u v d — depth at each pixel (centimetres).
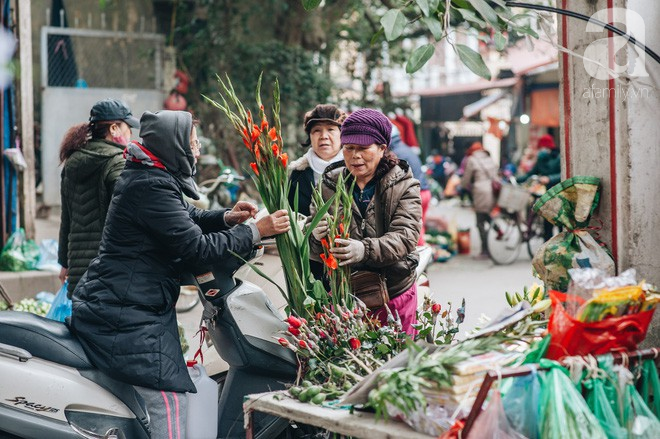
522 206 1250
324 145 480
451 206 2411
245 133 391
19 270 834
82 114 1327
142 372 369
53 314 560
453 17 372
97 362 369
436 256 1262
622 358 300
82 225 496
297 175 488
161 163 373
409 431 296
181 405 382
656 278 380
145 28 1514
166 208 368
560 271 381
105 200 486
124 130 501
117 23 1504
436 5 343
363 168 399
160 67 1427
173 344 381
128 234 372
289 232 392
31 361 364
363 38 1527
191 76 1425
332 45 1523
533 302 379
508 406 292
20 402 360
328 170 425
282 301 478
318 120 477
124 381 369
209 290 393
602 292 295
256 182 396
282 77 1380
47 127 1316
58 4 1398
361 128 395
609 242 385
